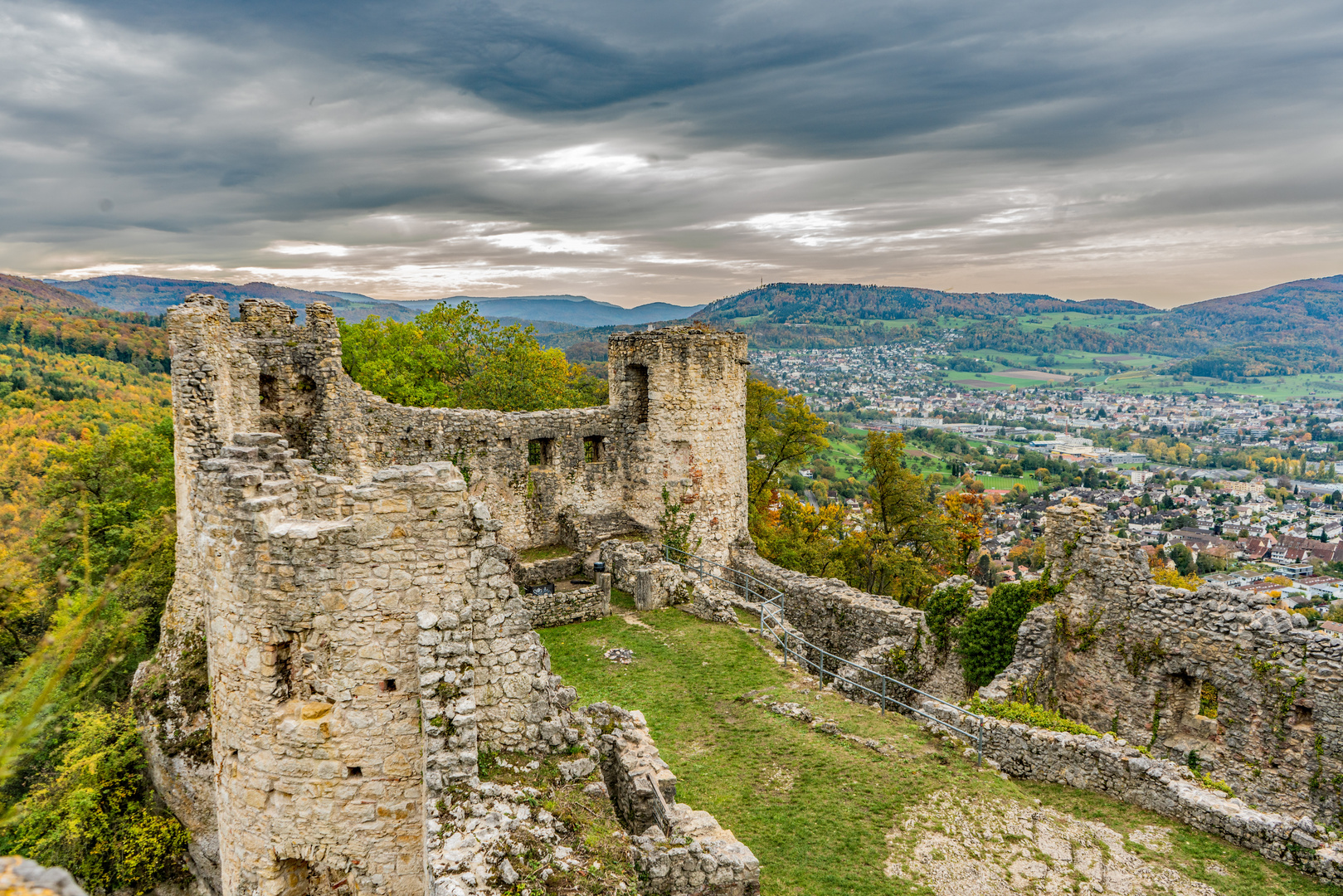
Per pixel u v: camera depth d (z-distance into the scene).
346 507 10.23
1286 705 17.86
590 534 31.61
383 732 10.04
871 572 46.34
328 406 25.86
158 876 22.09
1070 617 21.92
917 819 14.88
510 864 8.35
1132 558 20.83
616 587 29.33
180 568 23.22
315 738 9.95
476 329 50.66
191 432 22.06
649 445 32.41
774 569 31.30
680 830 11.13
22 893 3.97
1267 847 14.07
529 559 29.67
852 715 19.25
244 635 9.97
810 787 15.96
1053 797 16.17
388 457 27.48
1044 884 13.27
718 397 32.44
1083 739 16.75
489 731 10.26
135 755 22.28
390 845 10.20
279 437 11.51
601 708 12.83
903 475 46.81
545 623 25.47
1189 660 19.56
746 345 33.78
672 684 21.28
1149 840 14.59
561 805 9.59
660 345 31.38
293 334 25.53
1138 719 20.45
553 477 31.42
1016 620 23.17
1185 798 15.14
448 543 10.03
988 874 13.45
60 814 21.09
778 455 51.78
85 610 12.45
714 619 26.11
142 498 27.00
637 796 11.36
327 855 10.27
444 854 8.46
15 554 13.04
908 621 25.22
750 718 19.16
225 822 10.99
